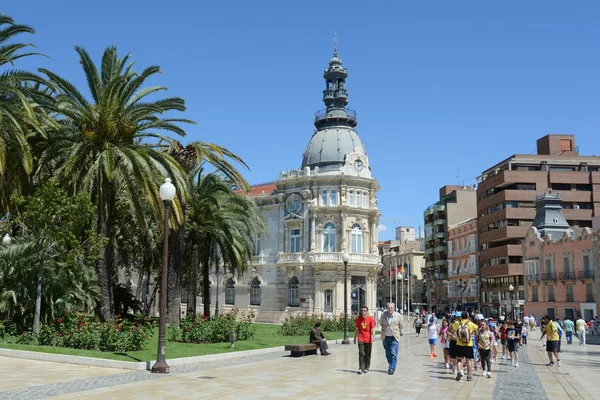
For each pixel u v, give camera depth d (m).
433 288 125.38
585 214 89.44
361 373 20.52
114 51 32.56
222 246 44.88
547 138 102.44
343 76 77.19
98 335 24.50
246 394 15.48
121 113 30.92
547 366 26.38
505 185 94.38
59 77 29.77
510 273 87.44
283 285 72.81
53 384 16.45
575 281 70.19
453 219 117.25
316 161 74.50
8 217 33.66
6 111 27.86
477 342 22.02
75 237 27.75
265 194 76.19
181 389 16.12
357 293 70.38
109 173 27.97
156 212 30.00
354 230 70.88
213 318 32.88
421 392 16.69
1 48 29.00
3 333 27.19
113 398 14.46
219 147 36.72
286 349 27.12
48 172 32.38
